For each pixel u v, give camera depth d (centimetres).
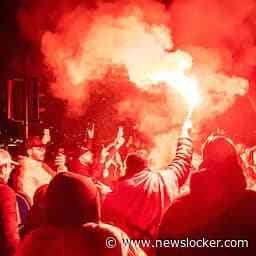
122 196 405
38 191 412
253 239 290
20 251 288
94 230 281
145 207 404
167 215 303
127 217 402
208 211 295
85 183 289
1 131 1022
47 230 286
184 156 428
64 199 284
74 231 281
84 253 276
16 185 625
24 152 798
